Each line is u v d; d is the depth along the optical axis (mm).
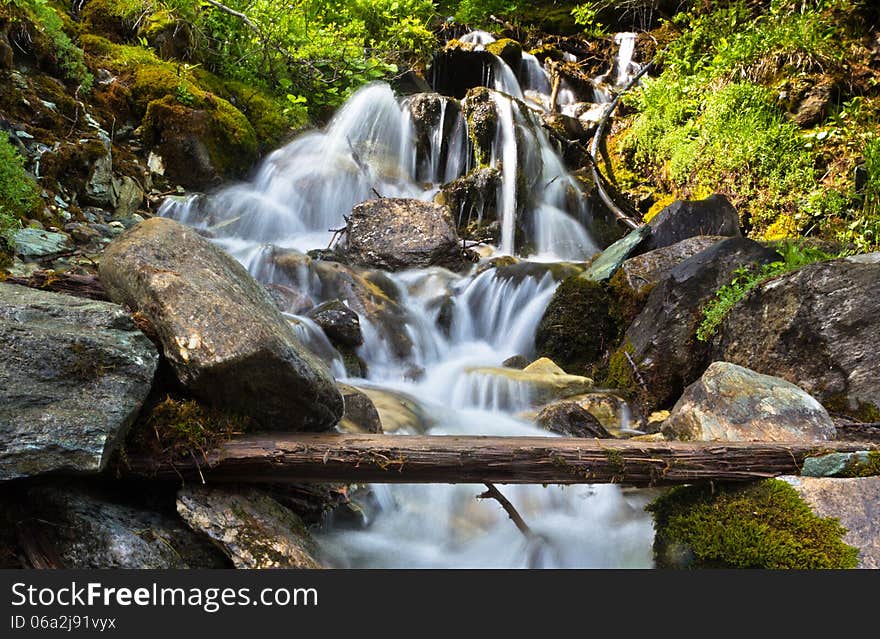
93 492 2764
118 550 2512
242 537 2648
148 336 2863
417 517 3506
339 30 9500
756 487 2959
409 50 10367
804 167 7656
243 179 7637
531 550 3268
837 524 2781
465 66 10547
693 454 2986
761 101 8234
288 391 2928
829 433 3455
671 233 6352
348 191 7887
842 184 7223
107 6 7879
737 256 5008
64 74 6379
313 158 8047
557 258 7969
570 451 2930
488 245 7848
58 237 4734
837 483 2891
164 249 3086
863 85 8016
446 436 2977
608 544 3344
